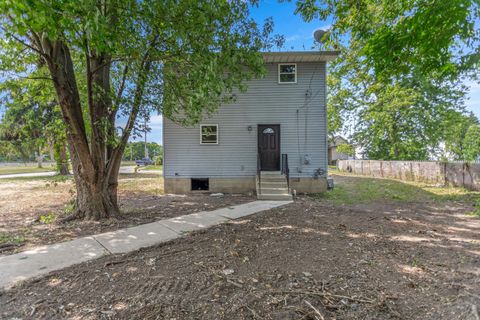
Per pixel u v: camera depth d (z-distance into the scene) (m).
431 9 3.89
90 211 6.02
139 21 4.16
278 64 10.41
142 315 2.37
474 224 5.56
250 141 10.57
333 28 5.47
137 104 5.79
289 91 10.45
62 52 5.27
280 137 10.48
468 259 3.63
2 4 2.83
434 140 17.70
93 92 5.68
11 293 2.77
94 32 3.24
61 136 7.42
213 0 4.14
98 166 5.96
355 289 2.83
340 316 2.36
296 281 3.01
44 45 4.97
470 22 3.81
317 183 10.40
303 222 5.76
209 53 4.47
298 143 10.45
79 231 5.13
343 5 5.00
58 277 3.14
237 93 10.51
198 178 10.64
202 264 3.50
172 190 10.63
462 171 10.70
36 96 7.38
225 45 4.82
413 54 4.58
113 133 5.81
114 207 6.36
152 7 3.76
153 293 2.75
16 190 11.57
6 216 6.54
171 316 2.36
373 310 2.45
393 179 14.91
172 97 5.75
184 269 3.34
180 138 10.63
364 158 21.61
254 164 10.55
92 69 5.77
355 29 5.18
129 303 2.57
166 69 5.61
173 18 4.01
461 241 4.43
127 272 3.27
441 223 5.66
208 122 10.59
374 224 5.57
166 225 5.55
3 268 3.39
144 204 8.17
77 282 3.01
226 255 3.82
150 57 5.05
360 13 5.05
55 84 5.13
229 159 10.61
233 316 2.37
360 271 3.27
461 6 3.67
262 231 5.07
